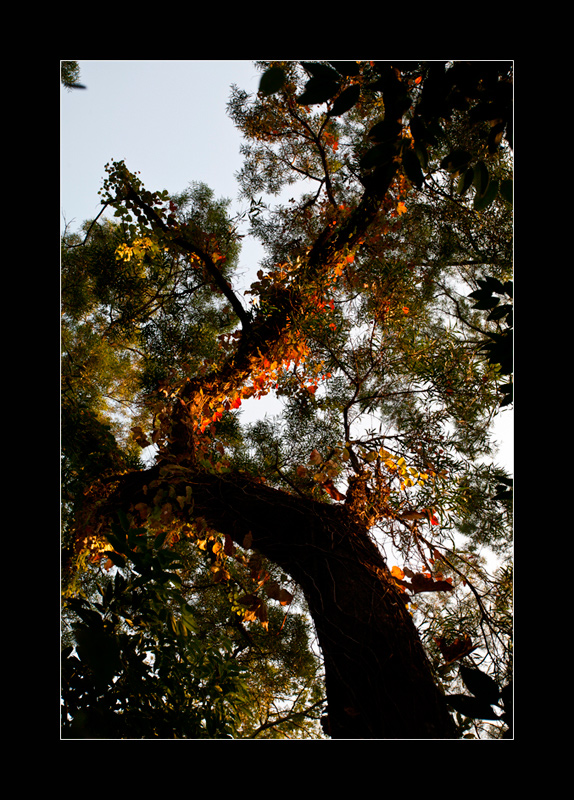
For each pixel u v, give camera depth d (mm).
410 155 1240
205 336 5082
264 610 2184
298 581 1899
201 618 4246
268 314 3453
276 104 4391
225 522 2227
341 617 1692
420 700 1500
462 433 3664
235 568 4312
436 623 2180
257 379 3654
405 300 3725
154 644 1693
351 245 3506
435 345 3670
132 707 1525
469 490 3020
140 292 4996
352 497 2330
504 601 2441
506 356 1455
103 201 4191
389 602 1766
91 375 4996
